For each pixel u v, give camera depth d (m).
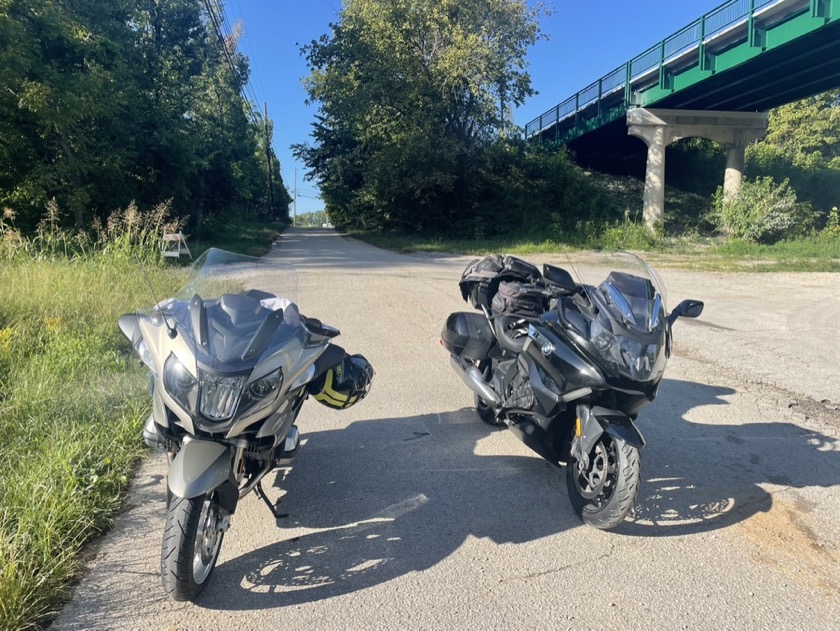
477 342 4.86
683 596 3.05
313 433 5.05
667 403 5.88
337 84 32.91
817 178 38.97
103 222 19.23
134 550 3.36
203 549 2.99
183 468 2.79
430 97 31.64
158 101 23.36
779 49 21.64
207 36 28.69
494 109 32.56
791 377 6.75
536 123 45.44
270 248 27.62
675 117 31.30
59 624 2.78
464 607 2.94
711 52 24.77
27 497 3.51
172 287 8.18
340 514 3.79
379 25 30.62
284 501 3.94
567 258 4.66
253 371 2.90
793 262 19.98
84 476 3.87
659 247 26.39
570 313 3.75
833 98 47.78
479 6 30.55
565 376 3.65
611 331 3.49
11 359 5.73
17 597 2.78
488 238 33.47
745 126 31.84
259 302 3.44
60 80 16.36
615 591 3.08
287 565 3.27
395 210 36.78
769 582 3.18
